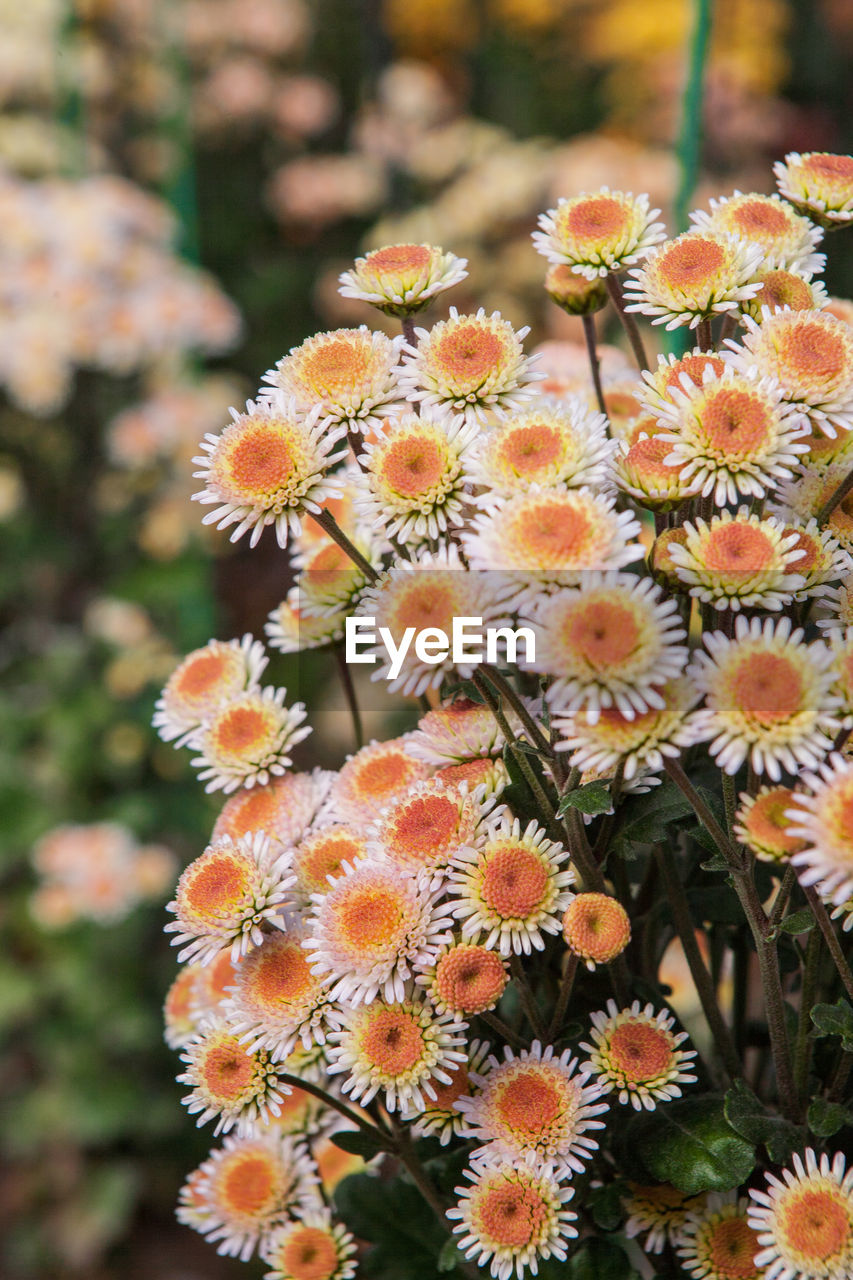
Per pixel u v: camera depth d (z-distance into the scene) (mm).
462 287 1750
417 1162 539
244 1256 562
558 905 493
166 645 1600
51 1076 1493
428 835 502
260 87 2113
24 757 1561
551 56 2373
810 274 542
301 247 2318
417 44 2340
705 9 729
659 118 2119
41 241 1446
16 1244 1398
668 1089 494
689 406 485
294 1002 500
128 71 1699
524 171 1748
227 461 502
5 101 1602
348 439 533
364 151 2104
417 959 490
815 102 2221
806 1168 502
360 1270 575
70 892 1357
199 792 1552
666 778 520
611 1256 523
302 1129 574
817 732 457
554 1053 521
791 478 509
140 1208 1466
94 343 1443
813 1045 542
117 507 1600
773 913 497
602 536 469
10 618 1722
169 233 1589
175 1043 584
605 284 559
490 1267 516
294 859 528
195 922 506
